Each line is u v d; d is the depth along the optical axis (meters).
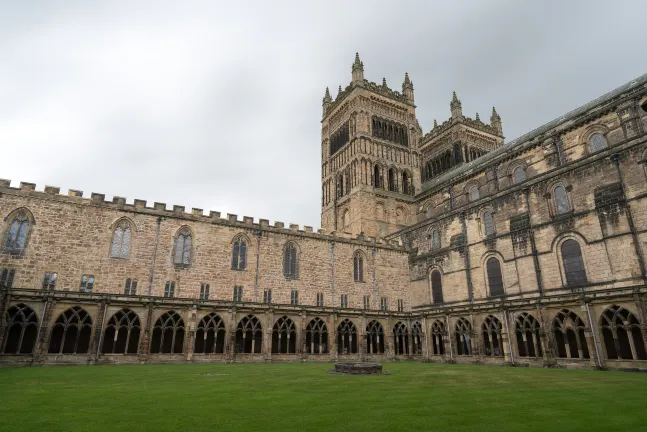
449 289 65.06
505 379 28.56
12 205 47.66
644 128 49.03
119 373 31.55
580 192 49.91
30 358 39.16
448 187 79.06
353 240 69.00
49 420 14.02
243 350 48.69
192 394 20.34
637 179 44.78
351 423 13.67
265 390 22.03
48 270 47.69
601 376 30.77
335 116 104.38
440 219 69.12
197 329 46.78
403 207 89.88
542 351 42.84
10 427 12.98
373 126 94.69
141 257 52.62
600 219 47.16
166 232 54.88
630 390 22.23
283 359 50.09
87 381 25.88
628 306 36.97
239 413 15.36
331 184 99.81
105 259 50.66
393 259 72.19
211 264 56.56
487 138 106.81
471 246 62.66
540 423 13.68
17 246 47.06
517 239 55.84
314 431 12.53
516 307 46.34
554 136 59.09
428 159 111.69
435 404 17.47
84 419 14.20
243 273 58.41
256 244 60.53
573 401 18.34
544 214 53.25
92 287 49.31
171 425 13.34
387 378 29.14
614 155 47.06
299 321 52.53
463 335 52.56
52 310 40.81
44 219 48.78
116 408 16.33
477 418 14.49
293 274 62.38
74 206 50.56
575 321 41.03
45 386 23.22
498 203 59.53
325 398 19.16
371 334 57.44
